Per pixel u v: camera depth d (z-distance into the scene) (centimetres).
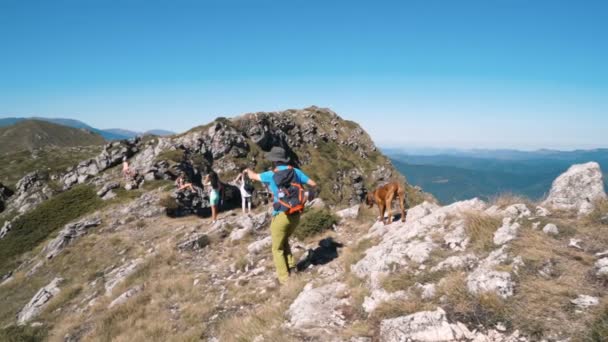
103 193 3494
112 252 1869
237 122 8081
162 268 1264
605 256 518
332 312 593
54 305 1366
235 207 2784
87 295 1344
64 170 5966
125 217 2511
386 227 948
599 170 726
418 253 655
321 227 1190
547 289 469
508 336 419
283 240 805
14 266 2842
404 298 547
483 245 620
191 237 1523
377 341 479
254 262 1093
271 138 8631
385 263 661
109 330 927
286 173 750
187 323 821
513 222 667
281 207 745
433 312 475
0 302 1864
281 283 828
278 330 564
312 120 11425
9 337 1135
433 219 788
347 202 9262
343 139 11638
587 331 385
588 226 618
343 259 845
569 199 722
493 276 505
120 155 4881
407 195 8706
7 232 3319
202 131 6550
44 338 1102
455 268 579
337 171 10044
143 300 1037
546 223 644
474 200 858
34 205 5041
